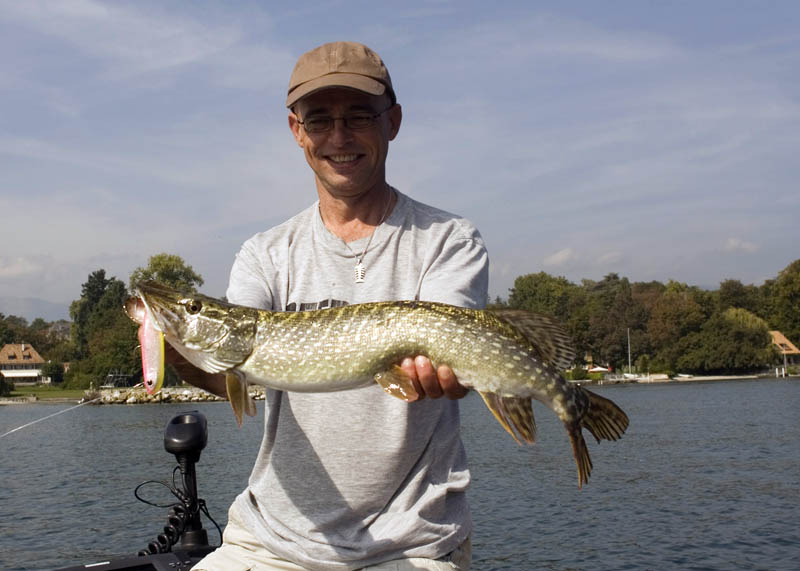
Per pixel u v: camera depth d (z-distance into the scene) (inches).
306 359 132.3
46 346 5930.1
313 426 137.4
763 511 637.9
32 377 5349.4
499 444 1151.0
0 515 677.3
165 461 1026.7
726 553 514.9
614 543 545.0
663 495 717.9
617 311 4178.2
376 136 144.7
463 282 141.5
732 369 4079.7
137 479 867.4
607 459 984.3
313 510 136.6
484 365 128.0
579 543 546.6
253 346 134.4
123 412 2203.5
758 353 3858.3
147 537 582.2
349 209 148.9
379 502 134.8
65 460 1075.9
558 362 132.4
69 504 724.0
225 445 1141.1
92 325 4020.7
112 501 735.1
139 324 133.1
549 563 498.6
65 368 4729.3
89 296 4916.3
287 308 150.6
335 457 135.3
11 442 1393.9
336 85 139.4
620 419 138.3
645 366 4035.4
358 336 130.2
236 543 144.5
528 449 1081.4
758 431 1304.1
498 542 554.3
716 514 631.2
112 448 1219.9
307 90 141.3
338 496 135.3
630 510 653.3
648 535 566.6
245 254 158.7
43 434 1552.7
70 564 504.1
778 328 4343.0
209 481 792.3
